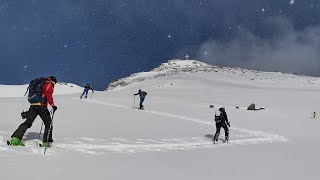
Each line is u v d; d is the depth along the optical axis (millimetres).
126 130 13758
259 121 20891
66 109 20062
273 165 8273
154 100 32844
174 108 26109
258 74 97688
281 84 70500
